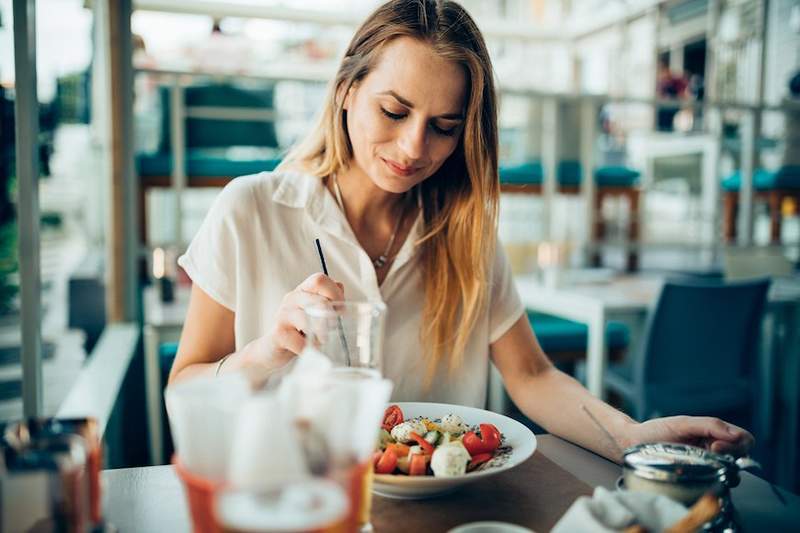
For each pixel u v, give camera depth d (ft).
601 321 7.05
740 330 6.98
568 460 2.85
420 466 2.31
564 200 12.90
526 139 12.26
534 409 3.45
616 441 2.84
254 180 3.96
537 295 8.35
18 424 1.77
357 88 3.37
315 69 10.92
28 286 4.67
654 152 15.12
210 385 1.51
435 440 2.54
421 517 2.17
